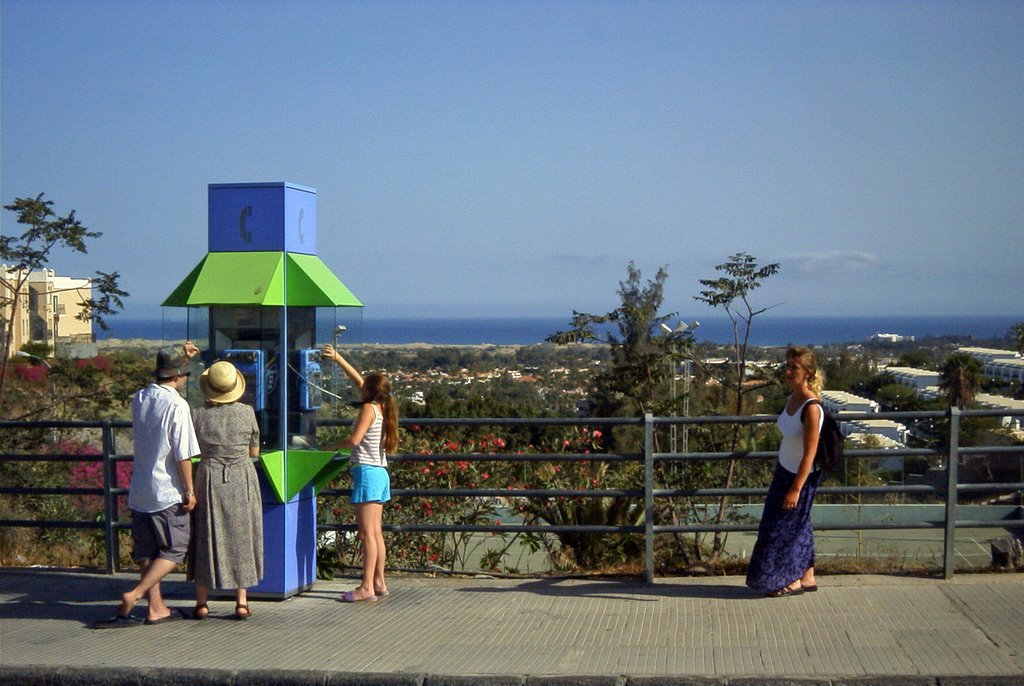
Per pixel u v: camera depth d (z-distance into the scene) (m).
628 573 8.14
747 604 7.12
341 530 8.27
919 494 8.41
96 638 6.64
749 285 10.43
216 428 6.96
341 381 8.02
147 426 6.88
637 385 10.59
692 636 6.39
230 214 7.57
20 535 10.32
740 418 7.71
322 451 7.52
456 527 8.15
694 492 7.82
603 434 11.15
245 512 7.00
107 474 8.53
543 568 9.49
